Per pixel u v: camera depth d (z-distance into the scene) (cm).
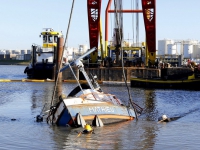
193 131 2180
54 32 7669
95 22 6594
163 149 1773
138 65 6612
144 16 6397
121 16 6519
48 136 2016
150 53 6562
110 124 2348
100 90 2569
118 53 6688
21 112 2903
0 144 1845
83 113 2236
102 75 6556
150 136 2036
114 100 2519
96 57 6788
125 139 1961
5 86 5541
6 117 2661
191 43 17488
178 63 8588
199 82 5172
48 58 7331
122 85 5834
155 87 5412
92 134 2066
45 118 2620
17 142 1886
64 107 2227
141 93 4512
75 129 2180
